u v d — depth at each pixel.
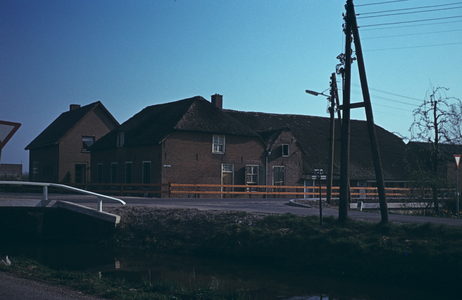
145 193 31.09
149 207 19.36
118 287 9.04
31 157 53.09
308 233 13.68
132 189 33.03
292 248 13.24
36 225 19.50
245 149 34.06
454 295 10.05
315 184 37.72
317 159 39.38
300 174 36.72
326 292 10.53
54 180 45.59
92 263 13.81
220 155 32.75
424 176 24.52
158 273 12.48
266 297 10.15
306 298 10.09
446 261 10.59
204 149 32.06
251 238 14.42
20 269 9.70
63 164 44.94
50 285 8.17
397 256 11.30
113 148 36.44
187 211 18.19
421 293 10.28
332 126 25.53
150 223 17.84
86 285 8.37
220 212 17.50
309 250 12.88
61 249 16.34
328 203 25.45
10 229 19.88
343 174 14.49
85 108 48.62
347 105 14.41
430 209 24.83
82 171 46.41
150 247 16.27
